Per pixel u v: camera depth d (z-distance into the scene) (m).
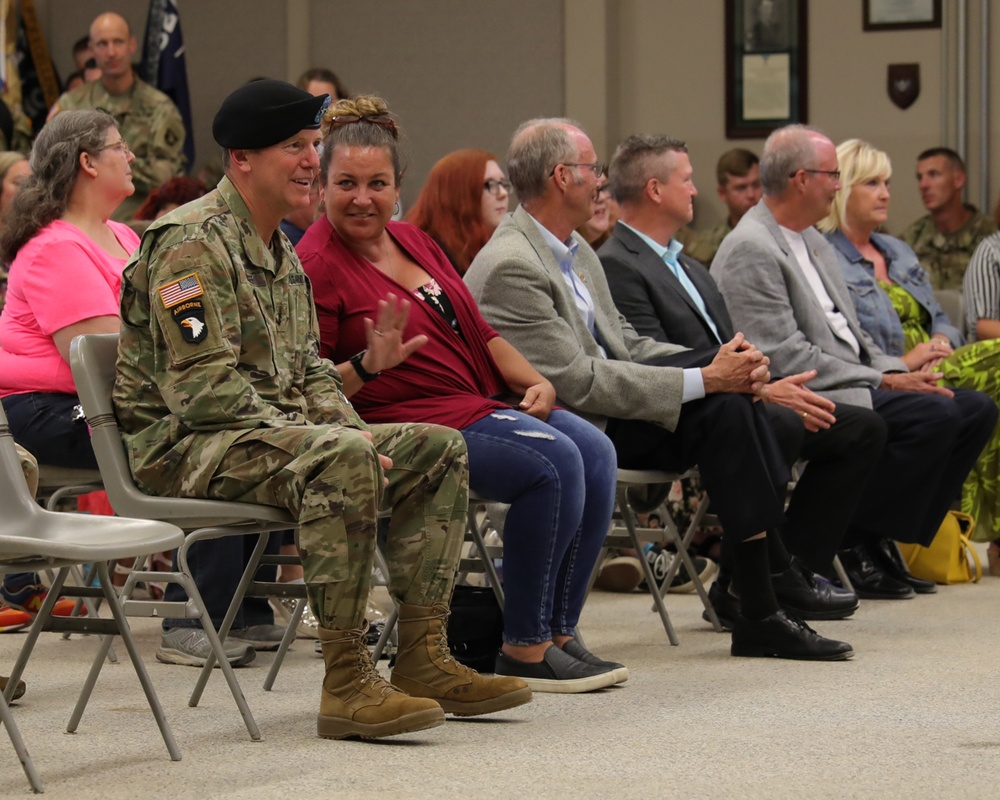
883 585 7.88
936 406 7.62
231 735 4.48
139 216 9.31
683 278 7.12
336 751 4.23
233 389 4.37
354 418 4.73
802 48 14.41
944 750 4.21
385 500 4.64
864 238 9.05
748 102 14.53
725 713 4.77
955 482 7.96
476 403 5.29
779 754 4.16
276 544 6.27
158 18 13.62
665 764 4.04
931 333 9.30
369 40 15.01
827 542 6.93
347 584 4.29
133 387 4.50
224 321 4.45
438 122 14.91
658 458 6.12
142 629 6.89
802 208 7.78
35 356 5.70
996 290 10.06
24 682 5.27
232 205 4.61
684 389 5.91
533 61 14.66
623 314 6.79
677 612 7.41
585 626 6.90
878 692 5.14
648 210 7.02
